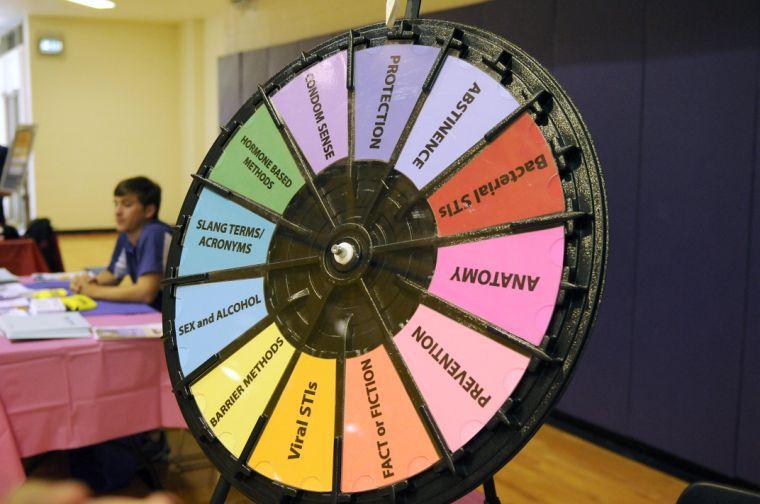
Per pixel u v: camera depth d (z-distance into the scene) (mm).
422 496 963
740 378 2791
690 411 2990
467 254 982
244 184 1234
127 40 10422
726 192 2803
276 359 1125
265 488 1090
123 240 3318
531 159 941
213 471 2875
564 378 872
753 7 2666
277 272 1167
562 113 928
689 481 2961
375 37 1142
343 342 1069
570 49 3412
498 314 935
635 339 3209
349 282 1072
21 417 2096
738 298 2781
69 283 3377
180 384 1209
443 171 1019
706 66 2840
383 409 1013
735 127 2754
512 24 3707
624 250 3229
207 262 1245
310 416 1071
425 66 1067
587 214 884
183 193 10781
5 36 11641
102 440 2232
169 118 10781
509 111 971
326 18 5852
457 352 963
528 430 889
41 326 2271
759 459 2738
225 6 8586
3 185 5180
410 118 1062
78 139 10406
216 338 1196
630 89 3148
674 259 3020
